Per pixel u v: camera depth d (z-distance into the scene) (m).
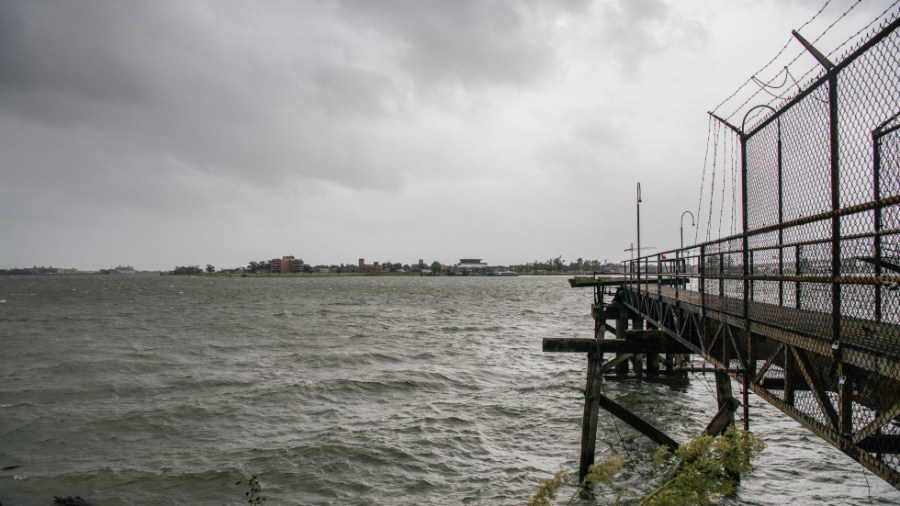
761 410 16.52
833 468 12.14
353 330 42.88
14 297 97.31
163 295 106.88
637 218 22.81
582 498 11.00
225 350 31.41
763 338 8.08
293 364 26.47
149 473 12.66
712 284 13.63
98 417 17.12
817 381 5.73
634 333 11.69
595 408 11.63
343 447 14.06
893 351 4.51
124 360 27.56
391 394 19.97
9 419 16.97
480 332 41.47
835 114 5.28
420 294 114.44
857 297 6.23
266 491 11.76
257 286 175.25
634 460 13.14
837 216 5.17
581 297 102.25
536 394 19.77
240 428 16.02
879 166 6.51
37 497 11.54
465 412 17.44
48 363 26.80
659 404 18.28
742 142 7.86
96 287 156.75
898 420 5.22
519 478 12.23
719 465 5.24
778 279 6.48
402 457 13.46
